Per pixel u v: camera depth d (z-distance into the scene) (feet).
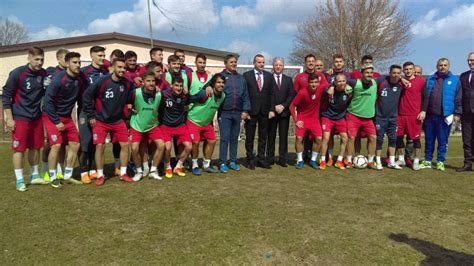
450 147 39.52
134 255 11.48
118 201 16.55
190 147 21.44
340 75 23.15
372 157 24.70
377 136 24.34
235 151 23.36
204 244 12.25
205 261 11.18
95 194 17.61
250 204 16.22
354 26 88.84
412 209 16.02
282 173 22.65
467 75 24.25
